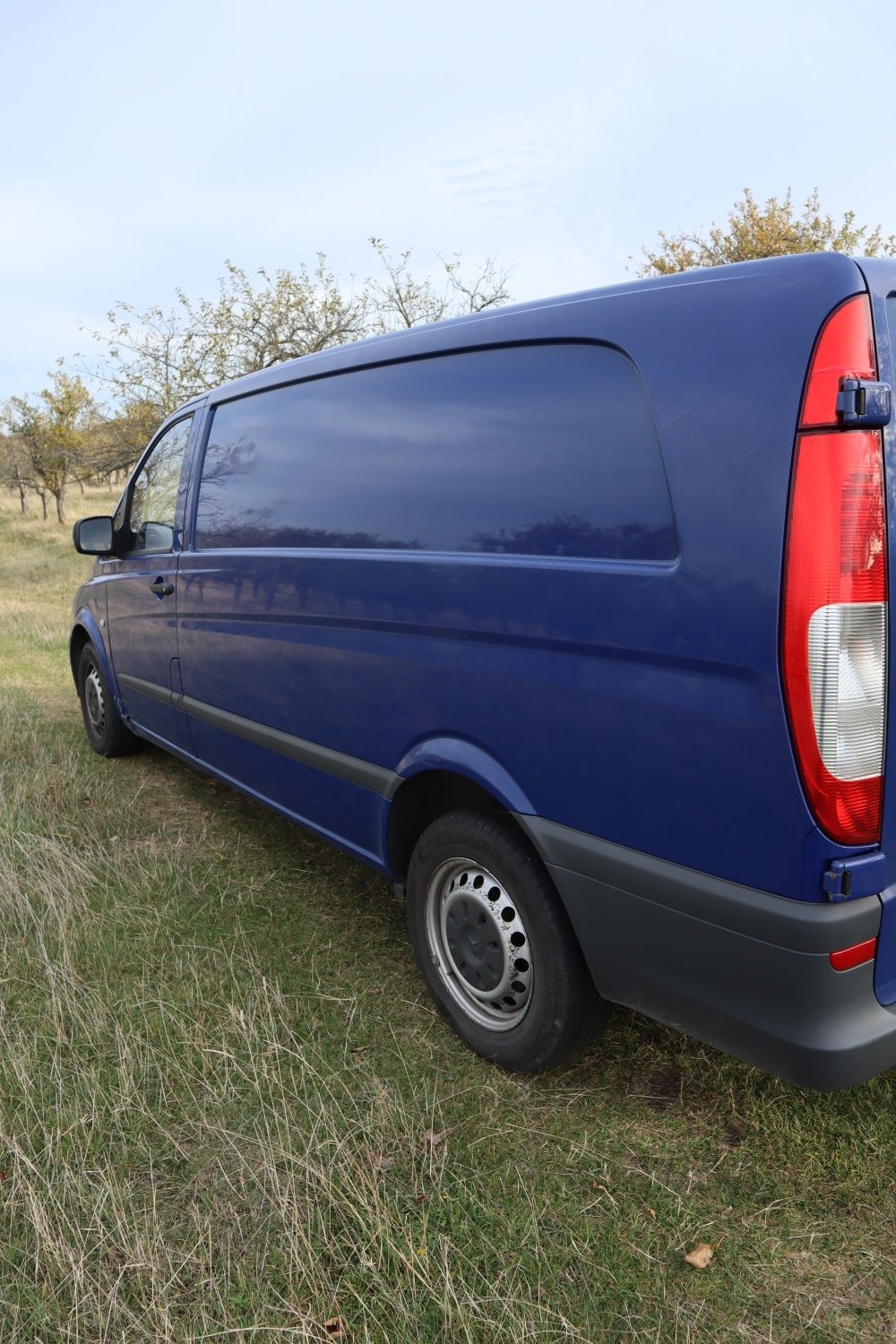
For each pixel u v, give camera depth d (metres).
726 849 1.80
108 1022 2.68
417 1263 1.82
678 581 1.81
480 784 2.34
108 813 4.36
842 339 1.60
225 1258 1.88
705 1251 1.87
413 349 2.57
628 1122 2.27
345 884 3.65
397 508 2.60
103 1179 2.05
